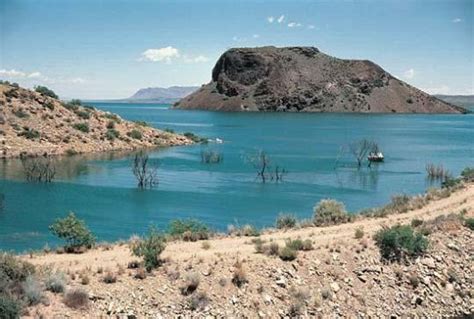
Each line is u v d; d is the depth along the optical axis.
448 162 107.38
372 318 26.44
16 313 20.86
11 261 24.03
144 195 64.69
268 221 51.12
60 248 30.97
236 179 79.94
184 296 24.83
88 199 61.41
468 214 40.12
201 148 127.12
